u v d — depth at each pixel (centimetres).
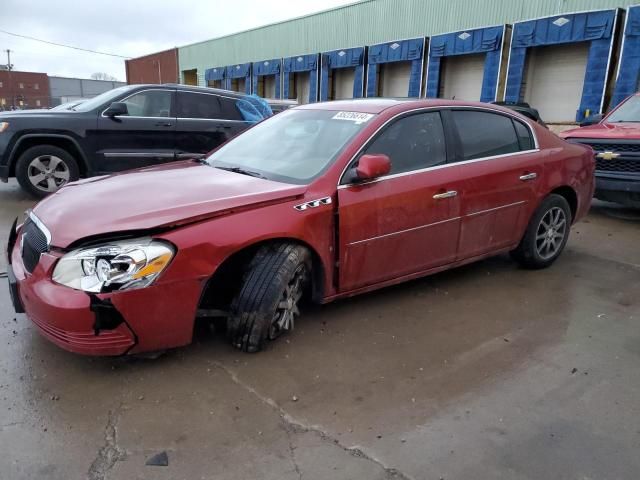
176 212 284
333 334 349
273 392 280
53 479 215
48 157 718
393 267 374
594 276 481
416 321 373
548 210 475
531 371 309
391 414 264
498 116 446
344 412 265
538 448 241
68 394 272
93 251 264
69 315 260
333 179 337
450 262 412
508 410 270
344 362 313
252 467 225
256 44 3169
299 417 260
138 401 269
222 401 271
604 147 700
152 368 299
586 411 271
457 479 221
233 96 840
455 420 260
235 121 826
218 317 338
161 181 344
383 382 293
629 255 553
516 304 409
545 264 492
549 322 378
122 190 324
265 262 309
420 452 237
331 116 401
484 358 323
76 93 7100
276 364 308
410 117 386
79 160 742
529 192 452
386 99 424
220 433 246
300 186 329
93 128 722
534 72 1867
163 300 274
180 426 250
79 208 296
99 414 257
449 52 2052
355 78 2492
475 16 1969
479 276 471
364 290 366
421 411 267
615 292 442
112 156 740
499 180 425
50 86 6975
